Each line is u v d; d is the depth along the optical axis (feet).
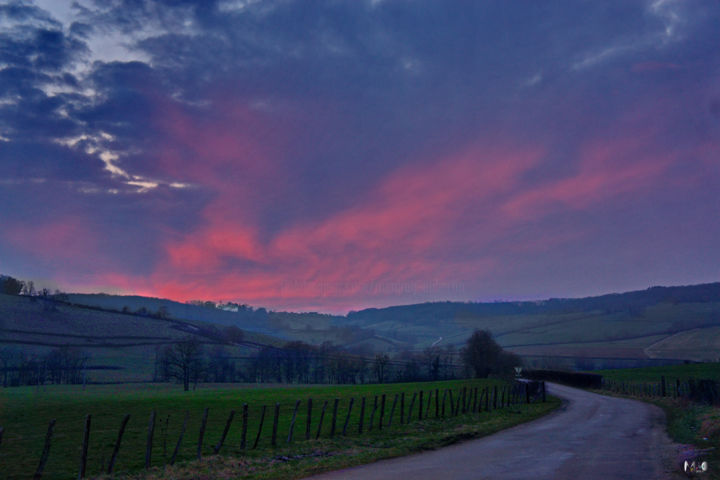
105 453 88.53
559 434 101.24
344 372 571.69
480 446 87.66
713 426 89.97
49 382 480.23
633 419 127.44
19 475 72.84
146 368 581.53
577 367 654.53
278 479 64.59
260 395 221.05
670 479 58.13
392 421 124.16
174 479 67.05
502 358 434.71
